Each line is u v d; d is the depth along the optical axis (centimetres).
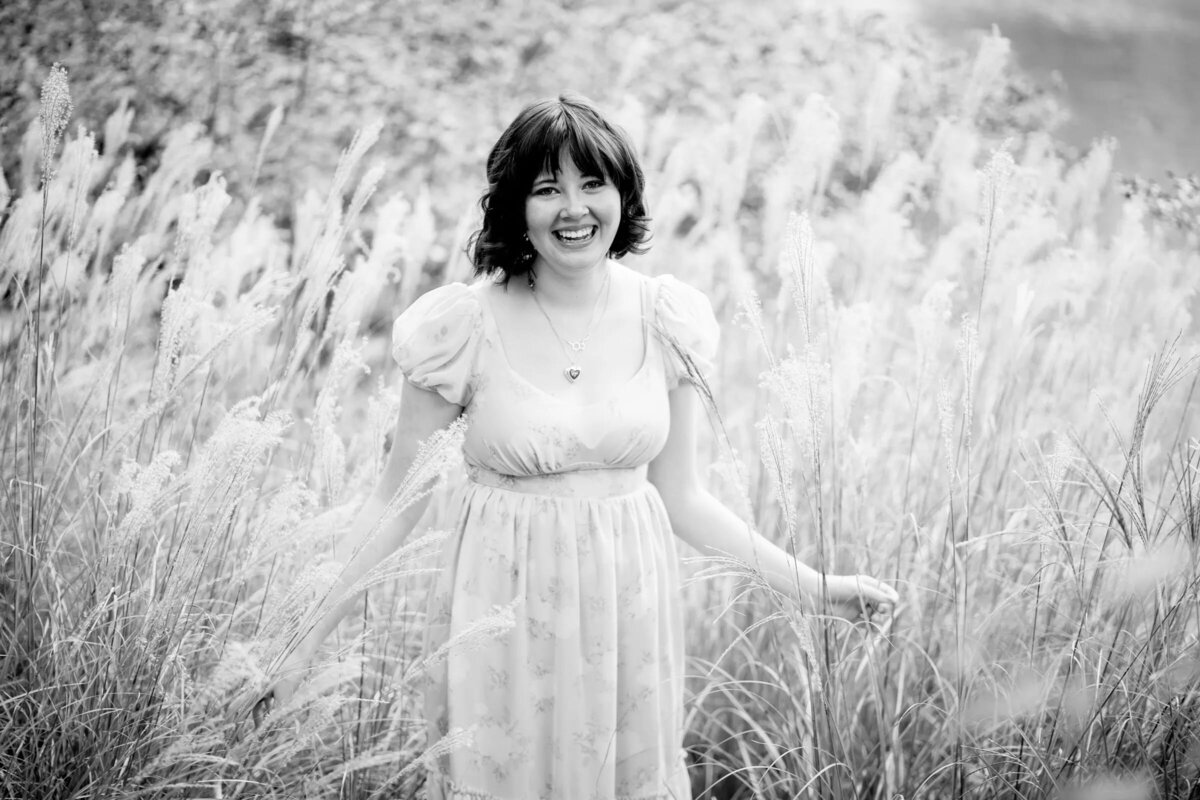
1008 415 298
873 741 249
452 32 626
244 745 191
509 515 213
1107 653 218
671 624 227
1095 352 319
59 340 283
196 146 330
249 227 312
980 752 220
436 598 223
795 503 283
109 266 357
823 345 265
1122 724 210
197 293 258
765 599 277
